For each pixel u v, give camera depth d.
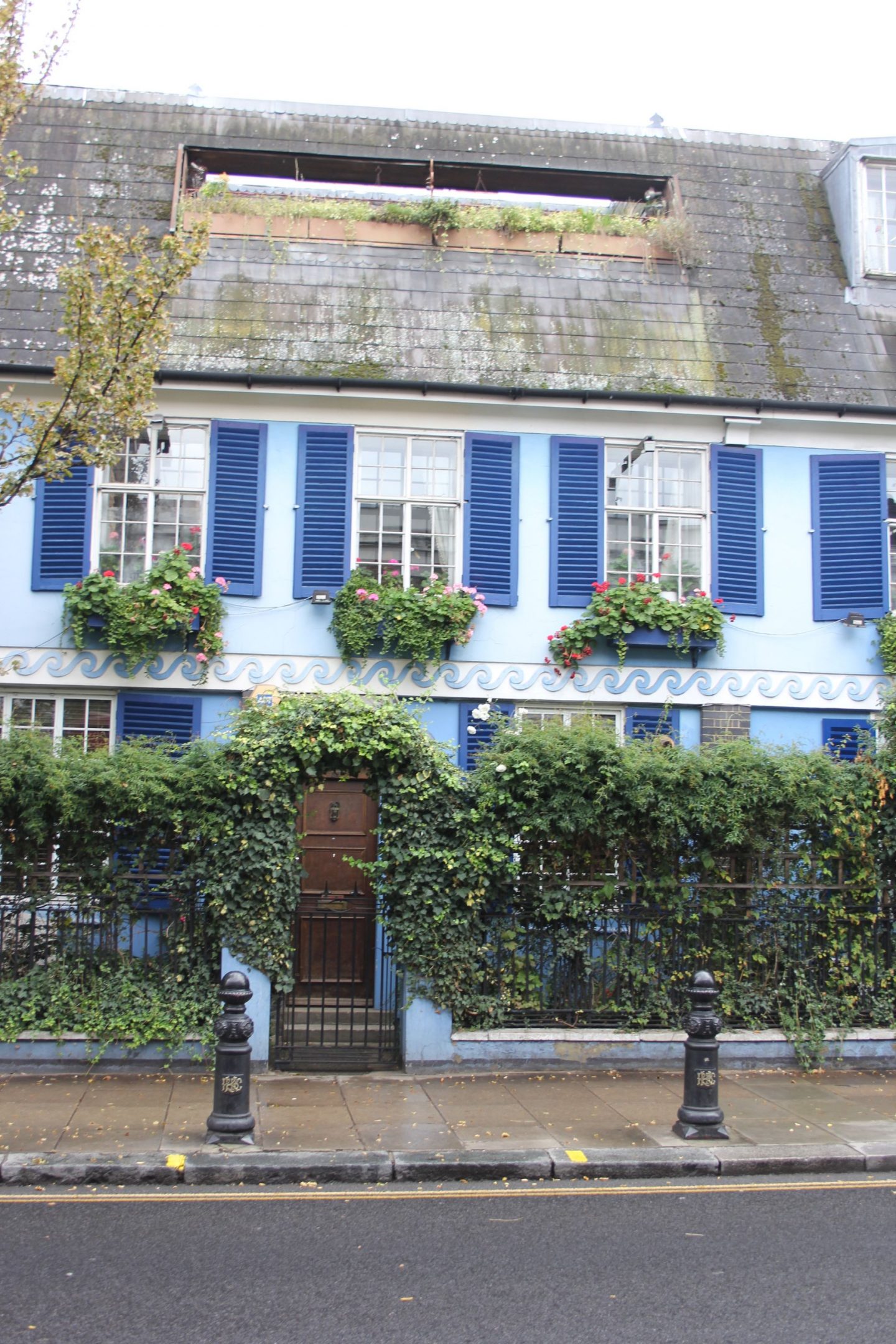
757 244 15.42
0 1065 9.64
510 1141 7.96
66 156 14.95
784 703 13.41
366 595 12.68
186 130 15.54
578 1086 9.66
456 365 13.45
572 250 14.97
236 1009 7.99
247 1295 5.51
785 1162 7.71
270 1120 8.39
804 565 13.73
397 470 13.44
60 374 9.51
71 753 9.97
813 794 10.59
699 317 14.42
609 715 13.27
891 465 14.10
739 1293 5.61
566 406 13.39
